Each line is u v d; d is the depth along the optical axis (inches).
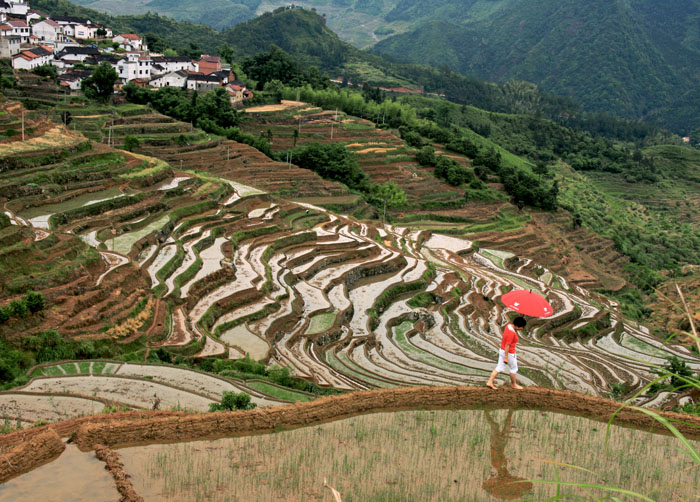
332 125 5300.2
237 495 594.9
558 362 2063.2
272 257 2672.2
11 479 604.4
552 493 624.1
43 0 7278.5
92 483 600.1
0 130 2573.8
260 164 4005.9
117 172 2733.8
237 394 1066.7
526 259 3978.8
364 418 777.6
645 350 2701.8
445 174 4872.0
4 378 1244.5
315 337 1937.7
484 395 823.1
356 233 3319.4
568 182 6697.8
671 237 5664.4
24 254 1657.2
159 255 2223.2
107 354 1475.1
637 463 691.4
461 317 2491.4
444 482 637.3
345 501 593.3
